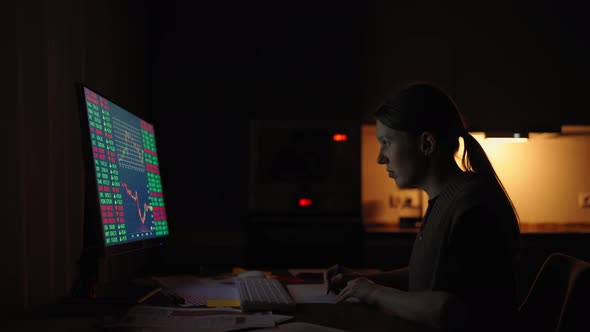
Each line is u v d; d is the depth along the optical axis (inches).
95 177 38.8
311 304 45.1
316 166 113.0
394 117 45.3
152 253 111.0
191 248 111.0
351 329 36.2
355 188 112.5
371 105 121.0
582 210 134.0
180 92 113.7
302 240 110.7
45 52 56.8
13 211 48.2
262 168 113.0
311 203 112.3
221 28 114.8
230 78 114.2
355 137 113.5
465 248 37.3
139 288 48.9
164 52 113.9
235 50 114.6
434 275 39.8
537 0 121.7
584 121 121.0
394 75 122.0
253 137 113.2
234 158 113.2
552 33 121.6
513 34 121.8
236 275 62.3
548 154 134.7
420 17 123.0
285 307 41.5
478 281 36.4
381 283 53.8
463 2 122.6
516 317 36.5
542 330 42.3
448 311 35.7
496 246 37.1
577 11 121.6
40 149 55.8
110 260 86.7
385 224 129.0
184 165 112.7
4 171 46.9
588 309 34.5
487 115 120.7
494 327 35.6
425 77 122.2
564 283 40.4
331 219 111.7
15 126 48.6
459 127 46.6
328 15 115.2
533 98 121.0
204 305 43.3
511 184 134.2
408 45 122.5
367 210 132.7
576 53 121.3
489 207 38.8
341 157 113.0
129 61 101.3
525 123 120.8
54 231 61.4
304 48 114.9
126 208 46.0
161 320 36.7
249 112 113.9
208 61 114.2
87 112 39.2
